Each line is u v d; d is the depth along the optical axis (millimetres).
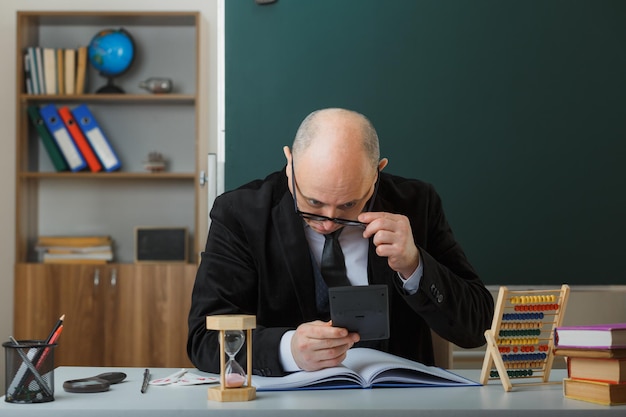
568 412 1337
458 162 3297
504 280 3293
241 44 3268
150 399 1433
